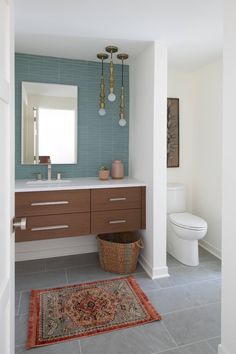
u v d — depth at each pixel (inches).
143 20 77.8
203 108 124.7
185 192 127.2
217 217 117.3
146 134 100.3
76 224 93.5
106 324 70.6
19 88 106.6
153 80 92.7
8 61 36.0
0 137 32.3
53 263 109.2
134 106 113.3
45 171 112.3
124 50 101.0
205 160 124.6
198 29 83.5
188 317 73.9
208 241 124.8
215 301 81.7
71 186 92.3
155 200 95.4
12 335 39.4
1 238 33.3
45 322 71.4
